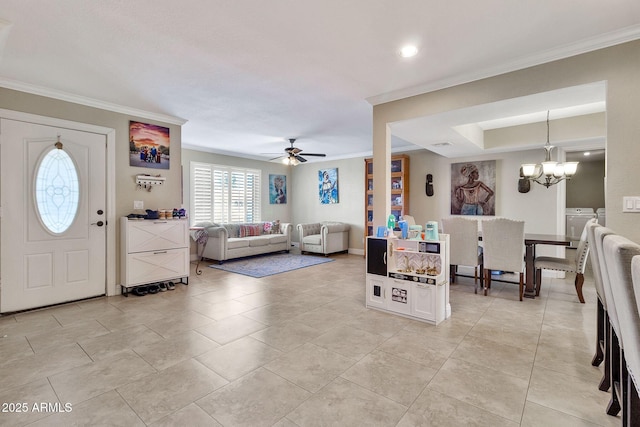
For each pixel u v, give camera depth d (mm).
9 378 2037
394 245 3359
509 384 1979
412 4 2010
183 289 4238
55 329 2850
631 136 2320
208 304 3590
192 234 6254
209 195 7082
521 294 3752
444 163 6312
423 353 2396
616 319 1471
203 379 2025
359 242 7625
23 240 3318
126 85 3320
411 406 1757
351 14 2111
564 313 3318
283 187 8836
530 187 5410
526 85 2768
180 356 2340
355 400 1810
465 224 4137
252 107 4074
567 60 2574
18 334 2736
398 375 2082
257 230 7379
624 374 1394
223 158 7363
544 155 5262
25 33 2324
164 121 4430
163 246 4148
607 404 1769
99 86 3350
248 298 3832
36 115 3367
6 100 3193
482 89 3010
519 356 2352
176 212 4387
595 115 4387
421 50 2600
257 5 2014
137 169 4156
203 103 3906
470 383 1989
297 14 2109
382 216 3705
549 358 2320
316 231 7824
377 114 3734
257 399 1817
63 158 3559
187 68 2926
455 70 2973
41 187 3420
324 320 3090
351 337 2689
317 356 2344
